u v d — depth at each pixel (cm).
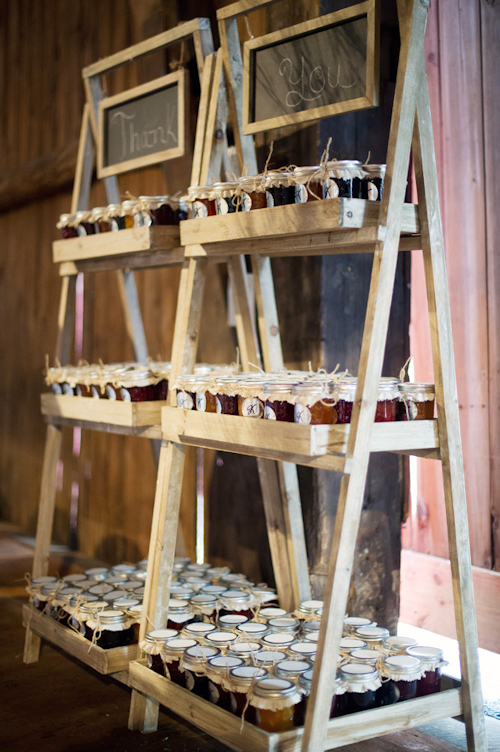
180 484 210
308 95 197
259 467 237
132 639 217
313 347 245
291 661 177
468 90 269
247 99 213
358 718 165
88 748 193
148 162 253
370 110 251
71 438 410
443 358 176
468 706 179
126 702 221
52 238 432
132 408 215
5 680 236
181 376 203
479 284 268
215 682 175
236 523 283
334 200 161
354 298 250
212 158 223
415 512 293
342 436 163
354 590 247
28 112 453
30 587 250
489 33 262
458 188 273
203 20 231
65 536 415
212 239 196
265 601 225
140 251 229
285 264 255
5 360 484
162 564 208
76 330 416
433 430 176
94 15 383
